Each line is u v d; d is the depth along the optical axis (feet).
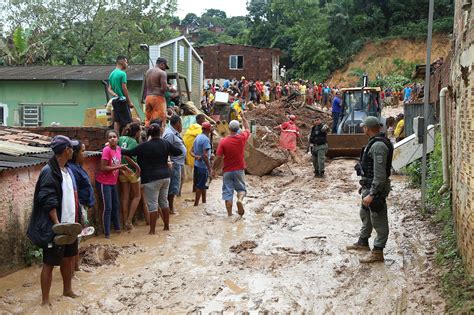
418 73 76.64
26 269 24.06
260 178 51.75
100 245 27.12
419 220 32.60
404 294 21.16
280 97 131.95
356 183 47.83
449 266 22.79
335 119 76.13
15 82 68.59
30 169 25.05
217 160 35.17
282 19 216.74
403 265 24.70
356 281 22.85
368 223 26.66
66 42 110.52
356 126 66.85
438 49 183.42
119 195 31.78
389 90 154.61
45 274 19.76
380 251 25.16
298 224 32.89
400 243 28.22
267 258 26.30
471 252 19.81
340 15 197.26
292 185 48.26
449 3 191.52
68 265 20.59
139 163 30.37
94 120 46.16
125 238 29.86
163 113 38.96
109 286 22.27
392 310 19.72
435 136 45.42
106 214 29.55
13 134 32.12
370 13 198.49
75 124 68.23
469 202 20.11
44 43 103.14
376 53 188.85
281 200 40.63
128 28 112.78
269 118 95.55
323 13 211.00
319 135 51.83
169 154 31.17
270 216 35.37
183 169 44.42
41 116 68.64
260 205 38.75
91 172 29.50
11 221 23.45
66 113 68.28
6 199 23.13
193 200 40.11
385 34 195.31
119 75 35.53
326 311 19.86
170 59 76.13
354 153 63.10
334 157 64.95
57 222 19.29
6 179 23.11
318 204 38.88
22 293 21.21
